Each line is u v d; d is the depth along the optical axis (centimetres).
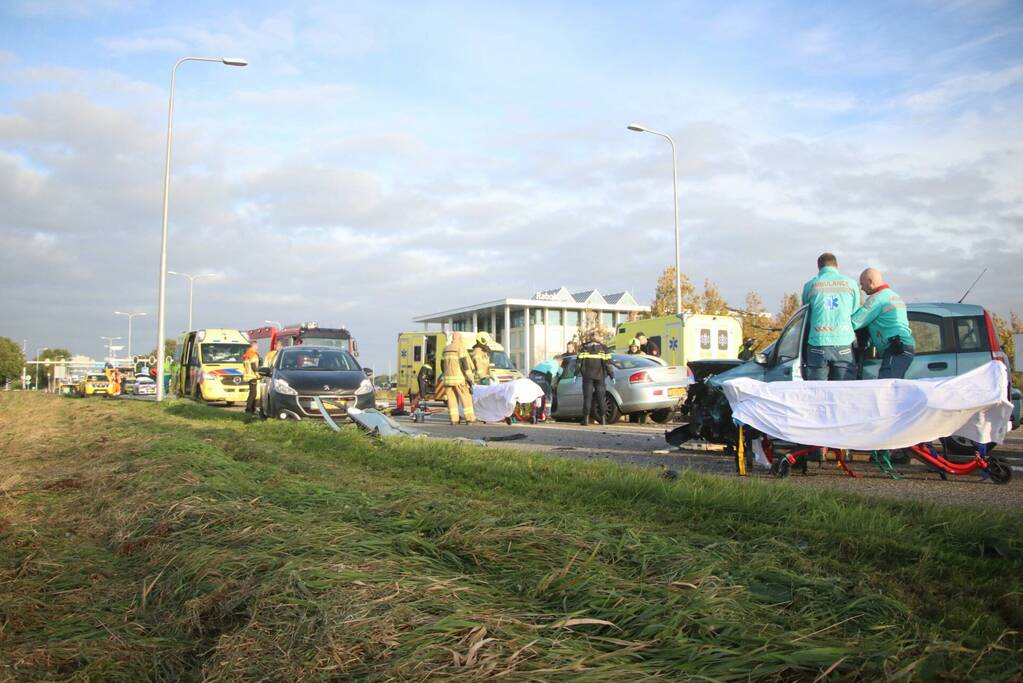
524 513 468
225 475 639
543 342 5716
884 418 698
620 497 565
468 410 1656
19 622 316
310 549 373
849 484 698
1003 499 602
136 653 287
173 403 1988
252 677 251
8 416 1487
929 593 337
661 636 269
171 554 399
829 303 824
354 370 1536
